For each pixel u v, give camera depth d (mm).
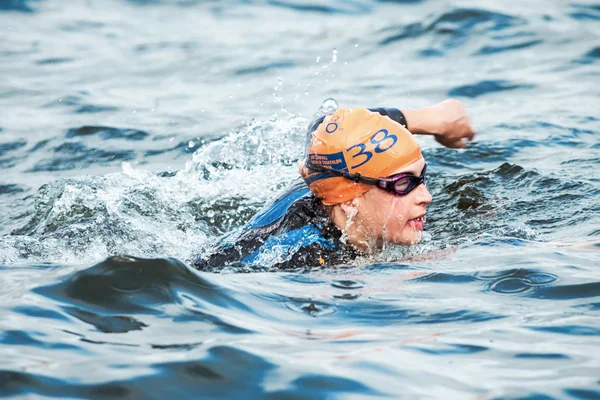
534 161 19547
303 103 27219
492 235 14359
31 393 8023
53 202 18297
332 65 33062
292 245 13438
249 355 8867
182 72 32812
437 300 10953
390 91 28516
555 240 13977
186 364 8617
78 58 35125
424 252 13633
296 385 8211
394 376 8461
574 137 21484
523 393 8078
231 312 10305
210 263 13344
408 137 13445
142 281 10867
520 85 28062
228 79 31547
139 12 46531
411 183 13336
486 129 22750
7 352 8945
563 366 8719
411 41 35750
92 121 25266
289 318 10273
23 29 40562
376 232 13609
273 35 40406
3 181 20516
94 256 14250
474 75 29797
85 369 8539
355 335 9656
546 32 34812
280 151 20719
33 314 10008
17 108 27078
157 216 17031
